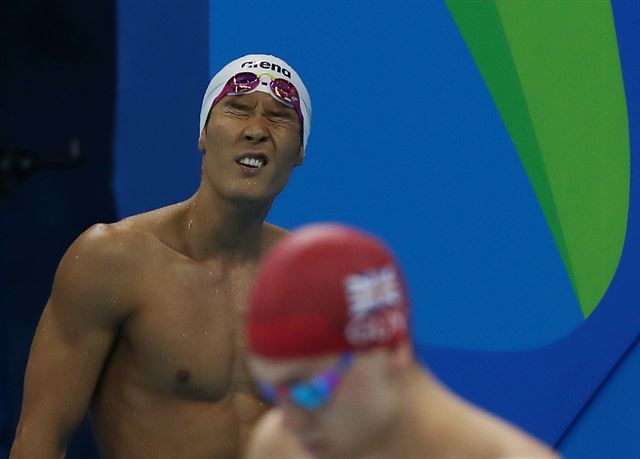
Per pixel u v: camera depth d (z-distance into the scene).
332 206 12.82
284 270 4.77
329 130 12.78
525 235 12.82
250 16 12.68
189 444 9.71
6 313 13.34
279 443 6.06
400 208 12.83
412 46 12.72
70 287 9.61
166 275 9.73
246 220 9.86
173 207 10.13
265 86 9.73
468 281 12.87
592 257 12.79
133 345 9.73
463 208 12.82
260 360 4.77
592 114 12.71
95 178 13.05
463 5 12.66
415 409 5.07
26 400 9.79
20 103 12.95
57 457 9.77
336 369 4.75
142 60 12.76
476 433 5.08
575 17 12.64
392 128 12.77
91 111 12.96
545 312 12.86
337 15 12.70
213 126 9.70
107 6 12.75
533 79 12.70
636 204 12.70
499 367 12.93
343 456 5.02
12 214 13.15
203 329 9.73
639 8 12.61
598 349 12.83
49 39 12.88
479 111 12.74
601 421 12.93
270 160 9.68
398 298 4.93
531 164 12.75
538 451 5.10
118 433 9.86
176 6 12.70
